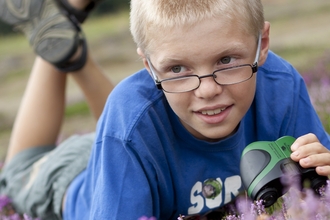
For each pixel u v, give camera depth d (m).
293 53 10.91
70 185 3.94
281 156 2.53
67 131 8.35
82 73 4.61
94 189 2.95
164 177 2.90
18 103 11.62
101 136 2.95
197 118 2.61
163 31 2.48
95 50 15.59
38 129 4.64
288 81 3.13
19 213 4.37
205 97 2.50
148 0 2.56
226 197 3.07
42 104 4.66
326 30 12.73
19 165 4.57
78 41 4.50
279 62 3.21
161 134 2.87
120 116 2.84
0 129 9.84
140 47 2.69
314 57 9.72
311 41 11.63
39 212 4.16
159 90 2.91
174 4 2.45
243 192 3.10
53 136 4.73
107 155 2.81
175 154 2.92
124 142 2.77
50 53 4.51
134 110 2.82
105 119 2.94
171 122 2.91
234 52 2.47
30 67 15.74
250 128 3.08
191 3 2.42
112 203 2.73
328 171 2.46
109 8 25.19
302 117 3.14
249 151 2.58
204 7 2.41
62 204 3.98
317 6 15.88
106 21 23.19
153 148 2.82
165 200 2.97
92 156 3.34
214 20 2.42
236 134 2.91
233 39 2.45
